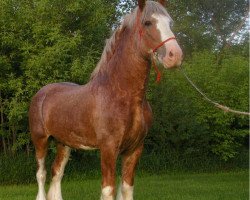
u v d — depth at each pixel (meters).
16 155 9.82
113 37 4.84
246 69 13.16
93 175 10.71
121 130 4.59
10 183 9.47
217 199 7.71
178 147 12.77
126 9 13.32
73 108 5.07
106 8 10.62
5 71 9.48
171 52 4.10
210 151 13.50
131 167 4.89
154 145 12.59
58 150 6.07
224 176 11.66
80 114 4.94
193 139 12.71
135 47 4.52
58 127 5.39
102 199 4.66
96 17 9.83
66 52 9.15
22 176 9.55
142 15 4.39
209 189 9.02
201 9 23.84
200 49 21.67
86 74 9.23
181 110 12.45
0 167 9.37
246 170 13.49
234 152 13.16
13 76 9.34
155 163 12.31
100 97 4.73
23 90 9.04
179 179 10.90
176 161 12.64
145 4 4.41
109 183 4.63
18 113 8.91
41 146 5.93
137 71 4.55
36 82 8.98
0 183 9.38
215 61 15.96
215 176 11.65
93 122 4.77
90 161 10.88
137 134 4.70
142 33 4.40
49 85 5.98
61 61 9.14
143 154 12.50
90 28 9.94
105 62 4.86
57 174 6.09
